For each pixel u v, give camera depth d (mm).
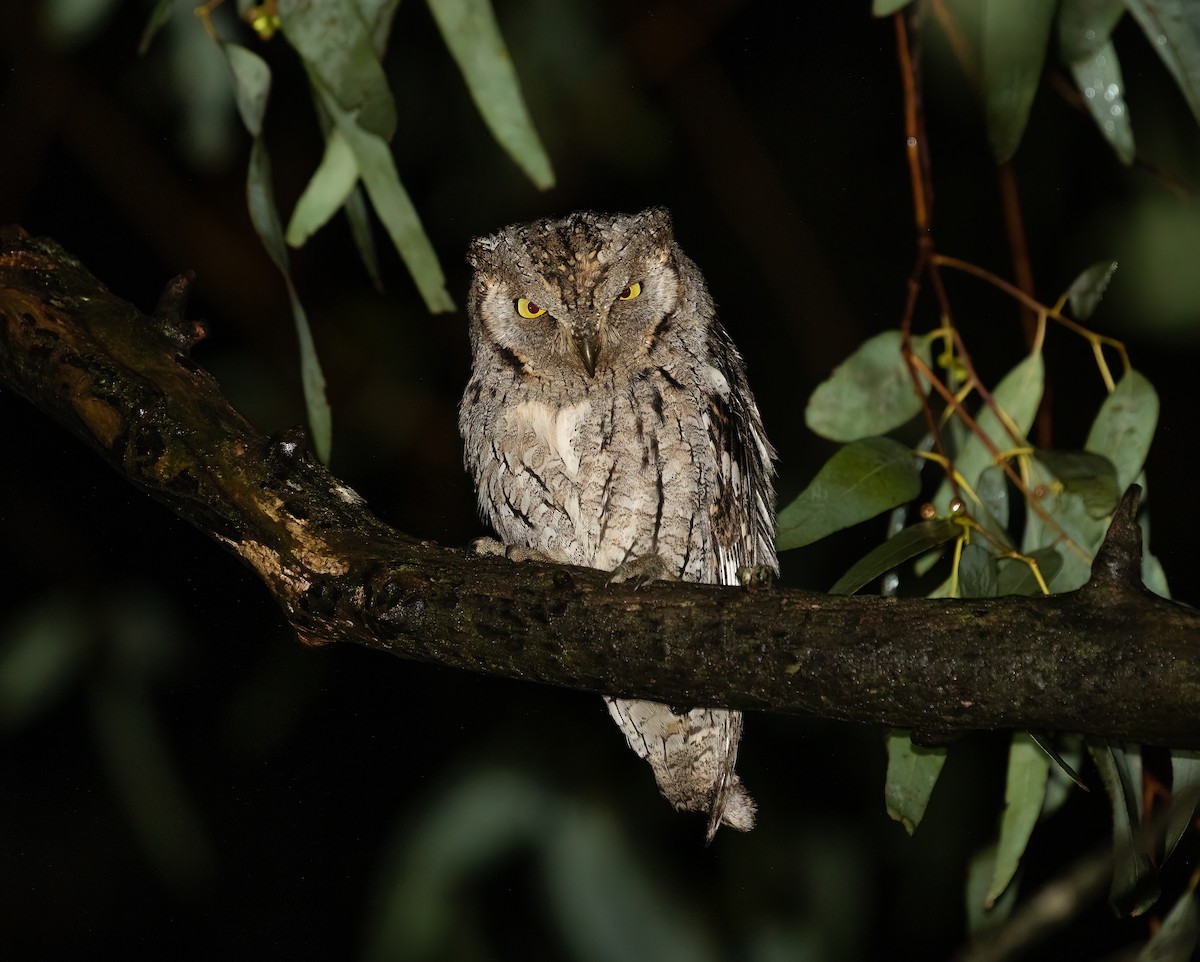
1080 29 6258
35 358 6547
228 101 9391
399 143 12461
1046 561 6906
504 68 5668
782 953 10008
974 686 4789
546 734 10523
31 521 10938
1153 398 7234
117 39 12211
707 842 8703
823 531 6840
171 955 11719
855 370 7410
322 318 12836
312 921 11617
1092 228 11906
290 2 5969
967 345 12922
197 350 12719
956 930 10266
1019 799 7109
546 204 12844
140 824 10281
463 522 12477
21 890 11695
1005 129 6094
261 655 11297
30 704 10406
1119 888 6395
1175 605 4621
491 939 11000
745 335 13477
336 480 6219
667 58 13125
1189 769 6191
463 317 12789
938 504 7633
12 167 12477
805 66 13680
